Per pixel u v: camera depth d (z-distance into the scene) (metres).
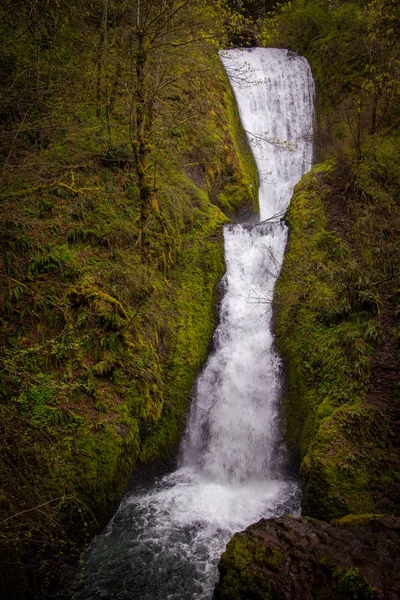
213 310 11.13
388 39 14.94
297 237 11.81
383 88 13.66
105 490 7.27
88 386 7.84
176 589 6.31
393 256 10.72
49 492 6.59
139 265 9.85
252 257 12.01
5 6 9.69
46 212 9.66
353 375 8.65
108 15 11.99
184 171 13.38
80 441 7.25
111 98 11.90
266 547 5.60
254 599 5.07
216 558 6.84
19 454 6.57
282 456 9.16
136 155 9.56
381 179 12.51
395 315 9.55
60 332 8.23
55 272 8.84
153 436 8.78
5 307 8.06
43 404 7.30
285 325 10.45
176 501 8.12
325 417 8.34
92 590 6.28
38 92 9.05
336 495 6.98
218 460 9.51
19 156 9.56
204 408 10.05
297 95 19.30
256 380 10.10
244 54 19.58
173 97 13.93
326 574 5.13
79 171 10.76
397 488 7.06
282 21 20.59
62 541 6.19
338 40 18.77
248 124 18.20
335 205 12.34
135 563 6.71
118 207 10.66
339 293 10.09
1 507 5.92
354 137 13.45
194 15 11.46
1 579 5.52
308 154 18.08
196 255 11.52
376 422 7.86
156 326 9.67
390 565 5.18
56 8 10.67
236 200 14.95
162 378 9.30
